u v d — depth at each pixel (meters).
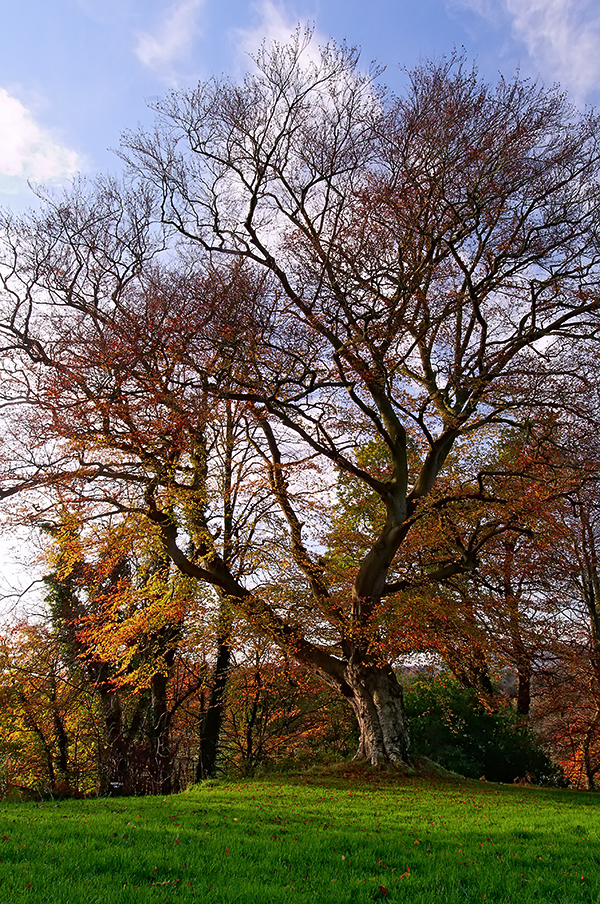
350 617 17.59
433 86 14.82
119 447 16.30
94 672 23.75
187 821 8.13
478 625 18.64
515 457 20.20
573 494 17.98
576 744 25.84
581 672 21.38
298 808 10.41
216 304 14.97
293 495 19.36
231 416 19.02
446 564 20.66
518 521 17.56
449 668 20.53
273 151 16.53
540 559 21.20
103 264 18.38
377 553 17.11
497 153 14.56
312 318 15.60
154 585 18.84
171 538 18.27
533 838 7.59
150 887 4.77
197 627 20.25
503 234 16.30
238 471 20.72
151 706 24.45
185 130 16.73
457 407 17.62
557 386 16.08
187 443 15.61
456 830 8.08
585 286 15.96
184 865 5.48
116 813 9.06
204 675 24.33
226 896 4.59
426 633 17.16
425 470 17.53
